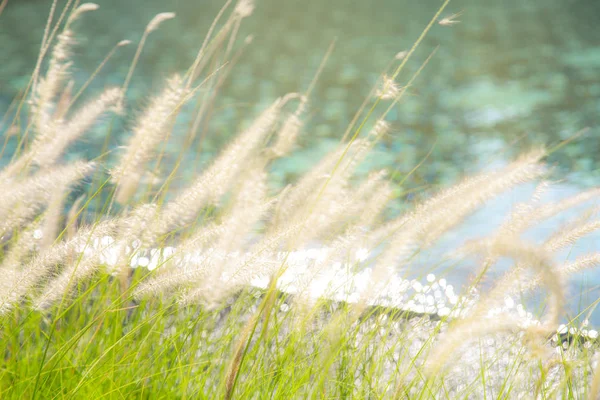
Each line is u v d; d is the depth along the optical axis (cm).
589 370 194
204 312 193
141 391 189
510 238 177
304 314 189
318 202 182
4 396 186
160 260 193
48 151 190
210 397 191
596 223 187
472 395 196
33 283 179
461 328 179
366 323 198
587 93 829
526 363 190
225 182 187
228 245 176
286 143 199
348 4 1750
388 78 188
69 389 189
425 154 557
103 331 195
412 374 193
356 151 189
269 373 190
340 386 192
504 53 1116
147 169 196
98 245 182
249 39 208
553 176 491
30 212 185
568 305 192
